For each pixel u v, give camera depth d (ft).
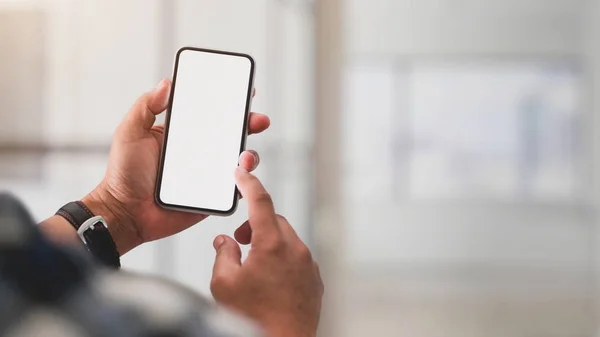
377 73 6.44
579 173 6.68
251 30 3.71
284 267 1.09
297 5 3.87
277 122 3.75
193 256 3.45
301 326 1.08
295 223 3.85
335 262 4.11
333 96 4.01
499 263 6.75
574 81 6.73
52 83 3.79
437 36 6.62
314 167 3.92
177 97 1.80
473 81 6.82
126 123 1.78
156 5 3.73
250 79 1.83
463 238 6.83
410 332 6.17
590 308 6.49
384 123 6.63
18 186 3.77
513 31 6.79
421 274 6.73
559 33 6.73
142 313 0.58
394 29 6.45
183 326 0.59
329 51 3.92
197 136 1.78
